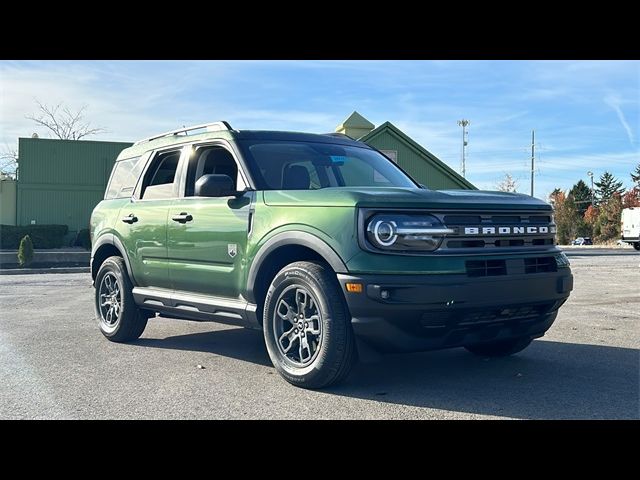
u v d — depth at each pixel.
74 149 38.66
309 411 4.36
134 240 6.75
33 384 5.17
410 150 33.69
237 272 5.48
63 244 37.97
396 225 4.52
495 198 5.05
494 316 4.79
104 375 5.48
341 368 4.70
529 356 6.16
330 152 6.34
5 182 38.31
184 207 6.11
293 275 4.93
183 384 5.13
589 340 7.07
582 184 108.56
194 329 8.05
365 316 4.52
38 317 9.30
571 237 86.69
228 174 6.15
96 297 7.43
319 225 4.80
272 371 5.57
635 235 43.94
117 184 7.53
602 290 12.83
